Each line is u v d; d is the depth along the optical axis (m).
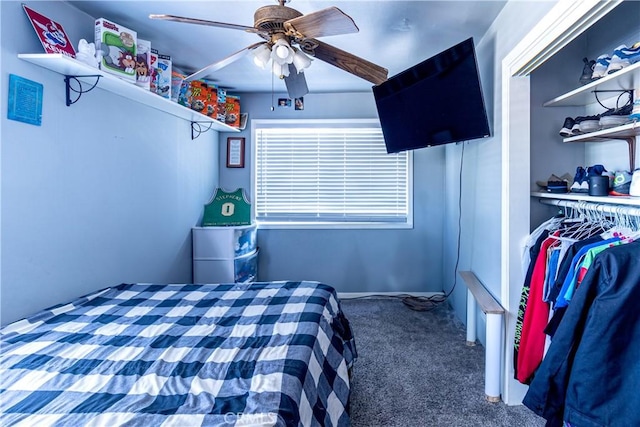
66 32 1.88
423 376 2.18
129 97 2.27
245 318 1.57
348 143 3.84
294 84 2.06
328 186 3.87
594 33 1.87
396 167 3.82
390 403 1.91
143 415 0.86
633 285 1.07
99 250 2.06
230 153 3.83
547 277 1.61
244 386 1.00
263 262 3.89
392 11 2.02
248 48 1.61
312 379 1.17
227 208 3.41
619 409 1.06
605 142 1.81
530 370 1.67
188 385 1.01
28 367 1.12
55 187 1.75
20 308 1.58
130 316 1.61
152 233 2.59
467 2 1.91
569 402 1.17
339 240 3.84
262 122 3.81
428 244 3.78
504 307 1.93
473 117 2.05
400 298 3.74
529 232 1.88
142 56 2.13
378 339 2.72
